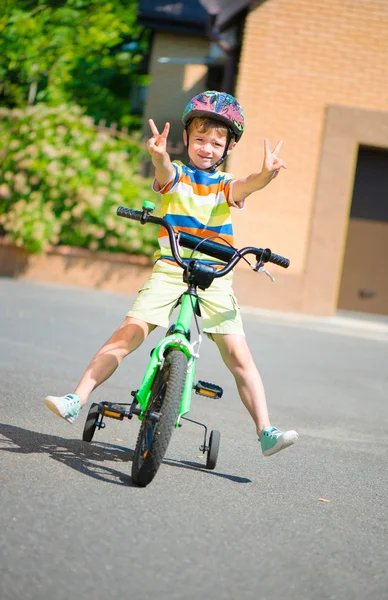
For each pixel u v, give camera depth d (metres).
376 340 14.92
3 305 13.01
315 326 15.67
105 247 17.58
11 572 3.50
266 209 16.91
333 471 6.15
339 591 3.76
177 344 5.04
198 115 5.34
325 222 16.97
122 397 7.80
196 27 24.02
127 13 21.59
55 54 20.42
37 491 4.57
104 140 17.45
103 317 12.94
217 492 5.09
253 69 16.84
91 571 3.61
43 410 6.75
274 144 16.88
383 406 9.44
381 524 4.91
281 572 3.89
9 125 17.27
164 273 5.41
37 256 17.27
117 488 4.84
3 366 8.48
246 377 5.44
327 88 16.92
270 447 5.25
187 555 3.94
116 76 26.38
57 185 17.22
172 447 6.23
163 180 5.35
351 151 16.98
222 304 5.44
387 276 17.86
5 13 19.67
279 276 16.95
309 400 9.20
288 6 16.81
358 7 16.86
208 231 5.41
